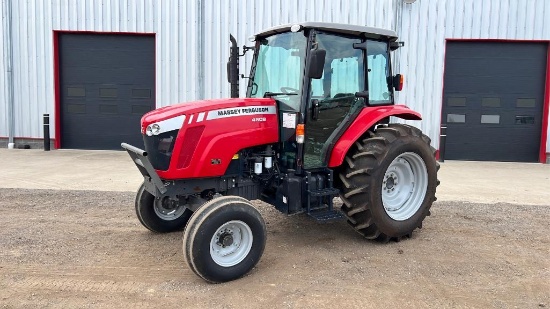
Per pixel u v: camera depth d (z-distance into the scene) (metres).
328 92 4.75
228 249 4.02
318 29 4.59
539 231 5.45
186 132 4.17
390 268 4.27
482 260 4.49
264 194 4.91
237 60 5.49
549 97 11.45
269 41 5.03
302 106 4.43
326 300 3.62
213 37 11.93
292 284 3.91
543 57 11.53
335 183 4.92
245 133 4.44
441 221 5.83
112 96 12.59
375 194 4.64
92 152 12.22
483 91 11.76
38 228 5.34
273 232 5.28
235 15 11.83
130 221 5.70
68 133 12.73
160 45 12.05
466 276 4.12
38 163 10.26
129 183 8.11
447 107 11.89
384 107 5.20
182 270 4.22
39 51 12.25
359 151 4.77
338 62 4.82
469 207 6.58
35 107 12.44
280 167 4.76
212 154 4.28
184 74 12.10
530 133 11.78
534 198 7.41
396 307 3.53
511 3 11.27
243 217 3.99
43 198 6.81
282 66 4.78
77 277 4.02
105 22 12.09
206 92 12.12
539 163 11.66
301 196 4.57
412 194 5.15
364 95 5.03
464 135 11.93
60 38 12.38
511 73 11.65
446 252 4.70
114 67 12.48
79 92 12.59
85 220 5.71
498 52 11.61
